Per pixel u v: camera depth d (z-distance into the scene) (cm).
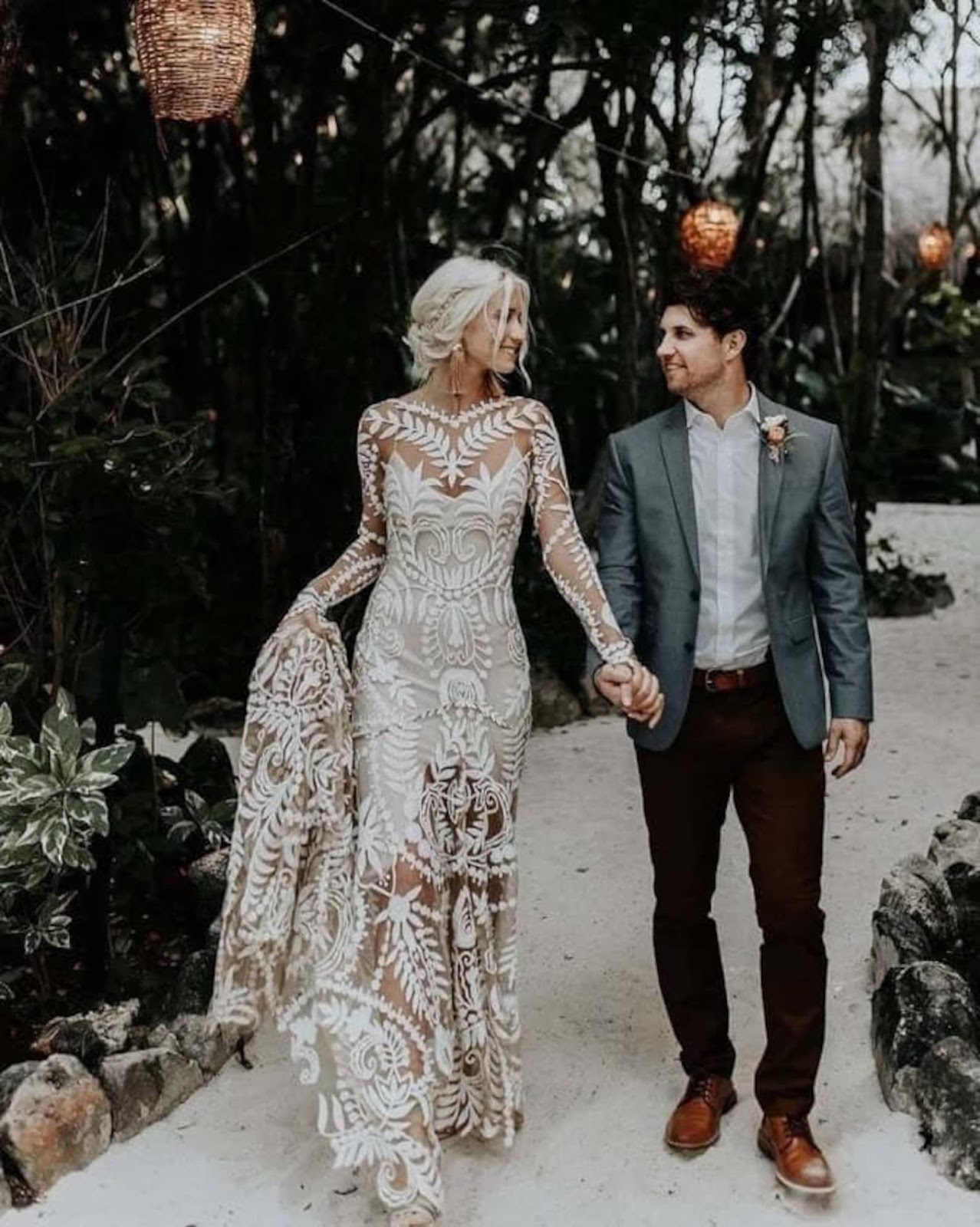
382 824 280
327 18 669
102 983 363
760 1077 284
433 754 281
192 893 415
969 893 390
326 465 761
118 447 371
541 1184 284
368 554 297
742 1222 270
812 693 283
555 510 285
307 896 285
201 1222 272
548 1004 361
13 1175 279
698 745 287
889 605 931
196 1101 312
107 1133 293
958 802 513
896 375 1677
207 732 642
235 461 842
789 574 283
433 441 281
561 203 1187
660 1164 290
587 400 1280
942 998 309
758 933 400
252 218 801
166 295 846
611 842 482
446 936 287
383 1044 271
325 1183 283
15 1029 351
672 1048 337
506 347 277
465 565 282
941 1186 277
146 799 398
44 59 712
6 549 390
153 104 414
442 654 281
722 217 750
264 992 283
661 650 287
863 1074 320
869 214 984
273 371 689
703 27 714
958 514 1407
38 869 321
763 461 283
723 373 281
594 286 1291
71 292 436
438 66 653
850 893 425
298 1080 320
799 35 756
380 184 738
